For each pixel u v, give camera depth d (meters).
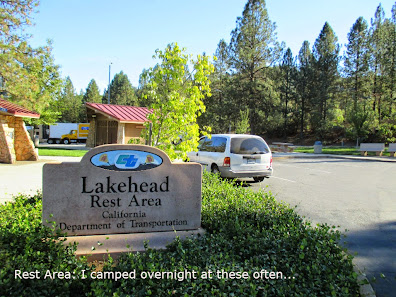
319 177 13.44
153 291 3.03
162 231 4.73
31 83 15.94
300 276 3.40
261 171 10.66
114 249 4.21
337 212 7.59
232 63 44.00
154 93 6.97
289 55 55.78
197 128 7.00
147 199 4.68
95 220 4.50
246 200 5.93
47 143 46.44
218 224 4.86
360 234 6.00
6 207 5.40
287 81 56.41
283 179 12.74
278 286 3.24
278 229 4.60
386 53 45.09
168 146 6.86
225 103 43.12
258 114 44.25
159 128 7.04
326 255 3.84
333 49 53.16
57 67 26.36
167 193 4.75
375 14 49.09
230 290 3.05
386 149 31.94
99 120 26.53
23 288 2.91
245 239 4.21
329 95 52.28
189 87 6.90
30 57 15.85
